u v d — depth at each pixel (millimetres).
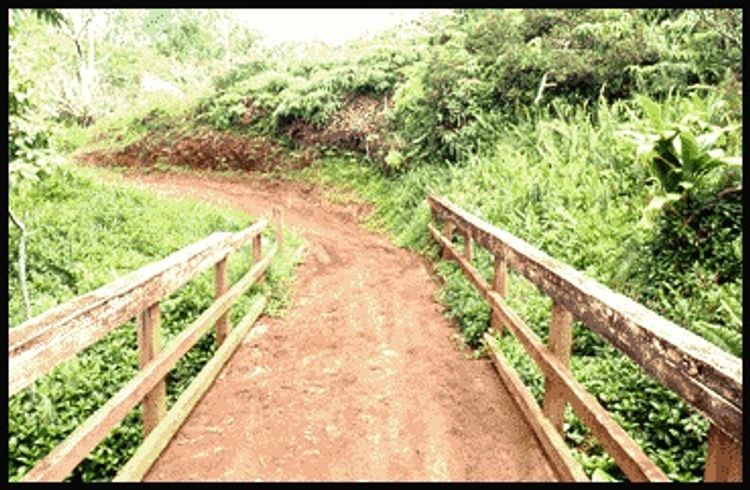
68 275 7582
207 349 5449
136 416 4109
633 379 4270
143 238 9273
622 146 7738
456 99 12750
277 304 7117
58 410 4266
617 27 11258
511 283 6305
